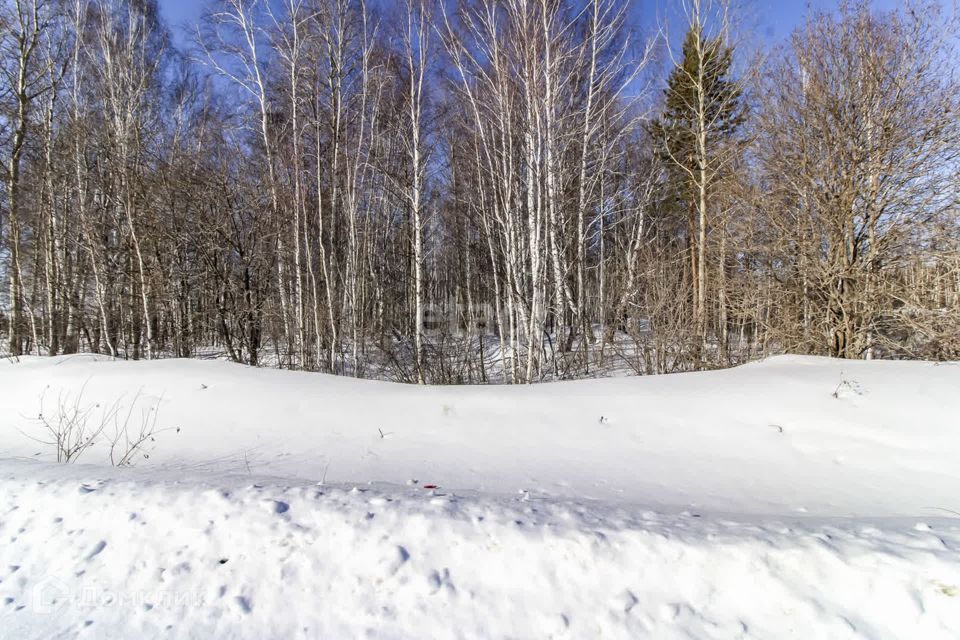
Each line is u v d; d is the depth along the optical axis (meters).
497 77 10.85
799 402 5.04
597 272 16.69
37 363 8.98
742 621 1.91
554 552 2.26
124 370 7.61
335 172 13.06
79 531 2.60
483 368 11.20
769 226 8.94
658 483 3.97
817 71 8.33
